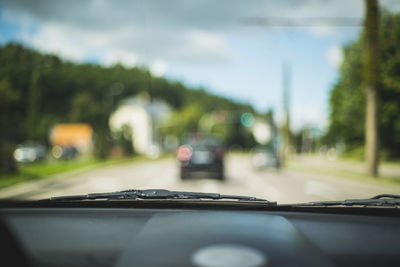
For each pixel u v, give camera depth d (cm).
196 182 1446
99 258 172
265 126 9162
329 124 4128
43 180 1352
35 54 1692
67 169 1992
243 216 237
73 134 6334
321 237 206
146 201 288
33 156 3638
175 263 151
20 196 952
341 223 239
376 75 1641
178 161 1534
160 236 188
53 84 6488
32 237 203
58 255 176
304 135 8581
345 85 3431
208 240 179
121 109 6969
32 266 164
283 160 3316
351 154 4269
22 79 1634
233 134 12556
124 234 210
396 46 2198
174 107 12100
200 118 11131
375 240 204
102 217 254
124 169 2369
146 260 156
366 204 277
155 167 2661
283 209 279
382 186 1241
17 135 2830
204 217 233
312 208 274
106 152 3547
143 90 8500
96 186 1263
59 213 266
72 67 5850
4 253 175
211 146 1534
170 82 12575
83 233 212
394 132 3195
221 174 1538
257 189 1174
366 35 1647
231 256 157
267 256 158
